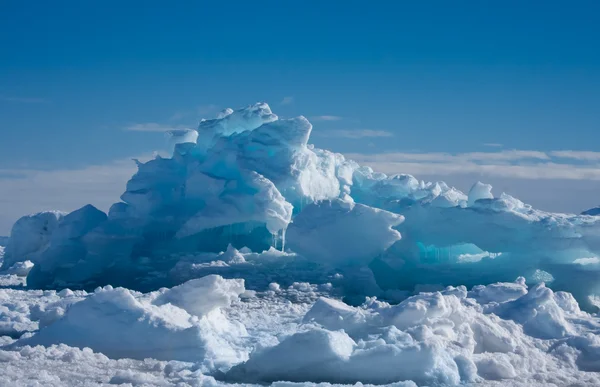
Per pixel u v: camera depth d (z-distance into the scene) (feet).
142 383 41.24
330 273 99.91
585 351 50.75
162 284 105.91
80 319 52.11
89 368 45.50
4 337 57.41
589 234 93.30
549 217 98.89
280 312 75.20
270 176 116.67
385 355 42.65
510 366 44.93
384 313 52.85
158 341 49.90
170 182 126.41
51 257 117.91
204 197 118.83
